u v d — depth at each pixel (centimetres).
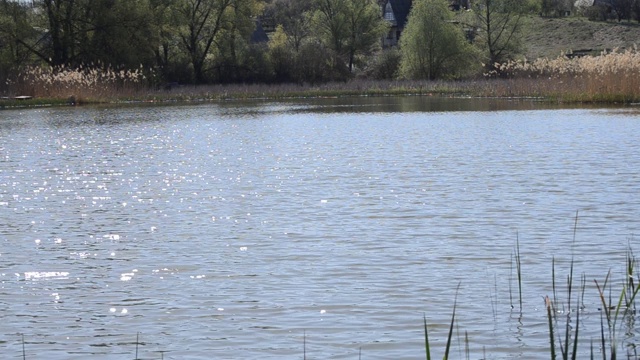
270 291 1035
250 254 1227
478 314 930
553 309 891
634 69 4728
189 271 1139
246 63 7719
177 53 7931
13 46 6600
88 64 6600
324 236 1335
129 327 918
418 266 1137
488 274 1088
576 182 1820
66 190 1853
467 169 2081
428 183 1861
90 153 2612
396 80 7569
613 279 1042
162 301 1007
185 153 2588
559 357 807
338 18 9300
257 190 1809
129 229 1421
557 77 5544
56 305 1000
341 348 841
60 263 1195
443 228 1376
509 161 2222
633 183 1784
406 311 946
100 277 1116
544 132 3036
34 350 855
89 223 1478
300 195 1733
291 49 8081
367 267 1135
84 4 6619
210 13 7675
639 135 2809
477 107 4822
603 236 1286
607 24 10619
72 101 5628
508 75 6581
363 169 2122
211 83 7625
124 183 1948
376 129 3403
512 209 1526
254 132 3356
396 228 1385
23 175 2102
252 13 7781
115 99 5884
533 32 10719
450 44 7481
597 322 893
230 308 973
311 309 961
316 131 3366
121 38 6588
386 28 9606
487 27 8350
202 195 1759
